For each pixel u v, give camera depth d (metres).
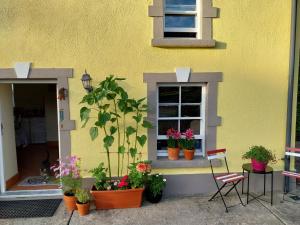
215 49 4.51
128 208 4.19
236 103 4.64
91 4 4.27
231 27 4.50
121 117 4.49
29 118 8.52
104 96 4.04
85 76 4.22
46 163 5.56
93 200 4.36
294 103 4.78
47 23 4.23
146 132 4.56
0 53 4.21
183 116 4.83
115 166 4.57
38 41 4.25
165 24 4.62
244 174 4.79
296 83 4.76
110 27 4.34
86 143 4.50
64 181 4.14
